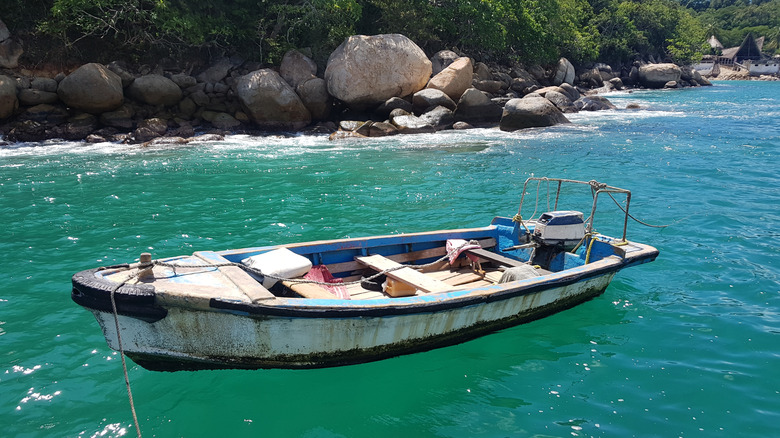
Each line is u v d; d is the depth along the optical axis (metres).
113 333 5.41
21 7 21.73
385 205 12.52
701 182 14.48
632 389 5.67
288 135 22.52
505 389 5.72
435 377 5.95
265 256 6.54
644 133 22.64
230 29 25.31
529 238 8.45
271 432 5.06
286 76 24.98
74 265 8.88
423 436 5.00
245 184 14.43
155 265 5.88
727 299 7.71
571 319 7.24
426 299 5.91
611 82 50.59
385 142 20.97
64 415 5.21
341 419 5.25
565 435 4.98
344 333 5.64
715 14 129.00
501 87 32.44
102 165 16.58
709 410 5.30
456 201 12.82
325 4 26.47
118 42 23.91
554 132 23.03
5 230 10.63
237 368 5.77
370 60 23.64
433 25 32.75
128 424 5.11
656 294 7.94
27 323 6.92
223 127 22.73
